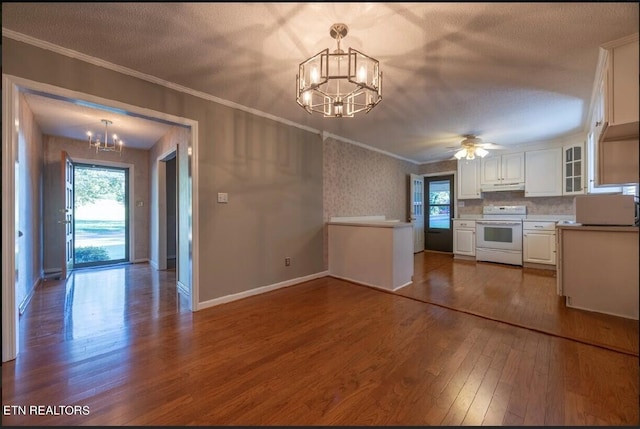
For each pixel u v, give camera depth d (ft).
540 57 7.09
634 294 8.26
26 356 6.35
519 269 15.14
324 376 5.61
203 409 4.71
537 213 16.71
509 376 5.52
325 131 13.73
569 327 7.70
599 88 8.38
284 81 8.47
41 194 13.70
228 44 6.55
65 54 6.73
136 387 5.27
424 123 12.41
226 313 9.02
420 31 6.04
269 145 11.41
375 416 4.53
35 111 11.25
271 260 11.50
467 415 4.51
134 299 10.50
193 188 9.20
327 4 5.21
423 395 5.01
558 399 4.83
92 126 13.23
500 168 17.21
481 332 7.50
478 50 6.77
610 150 7.82
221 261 9.91
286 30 6.02
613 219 8.71
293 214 12.39
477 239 17.44
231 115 10.17
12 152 6.09
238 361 6.18
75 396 5.00
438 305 9.61
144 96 8.05
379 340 7.12
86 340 7.14
